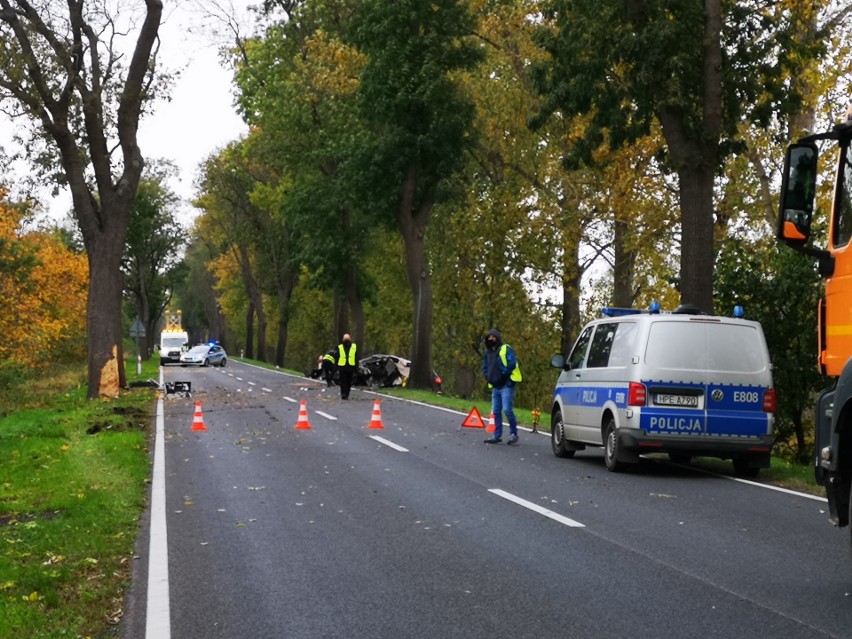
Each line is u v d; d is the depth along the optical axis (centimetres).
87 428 2073
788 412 2077
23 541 912
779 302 2062
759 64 2289
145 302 8969
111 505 1109
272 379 5066
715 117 2197
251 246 7869
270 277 7781
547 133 3750
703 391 1379
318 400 3169
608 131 2548
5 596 713
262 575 782
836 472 730
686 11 2197
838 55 2386
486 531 958
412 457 1593
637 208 3169
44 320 3741
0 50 2725
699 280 2203
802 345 2058
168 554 864
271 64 4784
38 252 3809
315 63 4319
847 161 769
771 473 1439
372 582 754
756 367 1394
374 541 912
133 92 3059
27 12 2792
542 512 1067
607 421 1463
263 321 9025
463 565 809
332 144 4372
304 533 953
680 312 1461
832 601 683
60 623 643
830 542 900
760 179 2675
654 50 2170
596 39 2300
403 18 3712
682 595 702
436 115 3828
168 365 7956
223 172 7288
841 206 772
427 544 896
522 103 3791
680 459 1644
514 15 3662
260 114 4881
